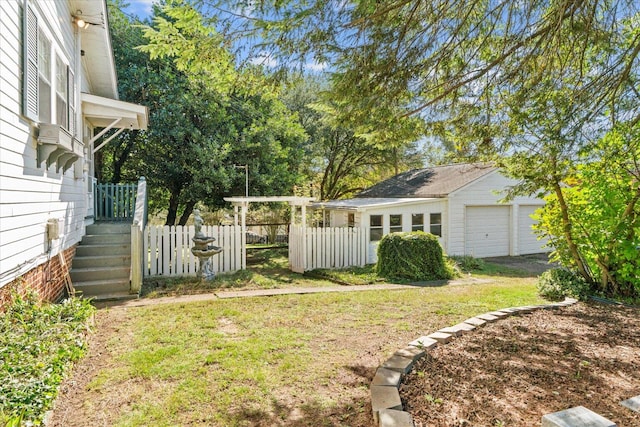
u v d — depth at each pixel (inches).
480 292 283.1
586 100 167.9
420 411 110.6
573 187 265.9
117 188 417.7
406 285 334.0
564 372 137.9
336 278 368.5
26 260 168.2
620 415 109.3
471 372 137.2
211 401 120.0
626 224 238.8
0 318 137.9
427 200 530.9
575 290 254.5
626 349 160.1
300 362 148.3
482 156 218.7
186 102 535.2
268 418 110.6
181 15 153.8
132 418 110.7
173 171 544.7
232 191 583.2
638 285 242.8
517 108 181.2
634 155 207.8
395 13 150.3
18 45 158.4
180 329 188.7
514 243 594.9
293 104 744.3
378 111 185.8
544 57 164.4
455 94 187.6
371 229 493.4
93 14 269.9
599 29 152.8
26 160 167.5
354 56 161.3
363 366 144.8
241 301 250.1
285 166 604.4
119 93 526.3
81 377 135.4
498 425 104.0
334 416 111.2
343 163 855.7
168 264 356.2
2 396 95.9
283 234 770.8
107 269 274.1
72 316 167.5
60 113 232.8
